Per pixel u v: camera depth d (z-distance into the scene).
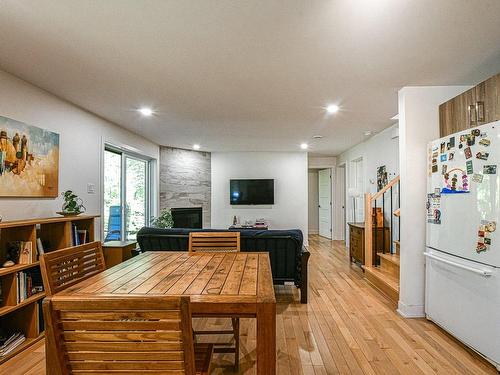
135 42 2.19
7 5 1.76
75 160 3.70
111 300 1.02
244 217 7.78
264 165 7.78
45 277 1.70
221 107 3.81
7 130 2.69
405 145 3.10
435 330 2.81
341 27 1.99
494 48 2.28
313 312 3.28
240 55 2.40
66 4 1.75
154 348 1.07
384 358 2.34
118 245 4.01
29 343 2.53
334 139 6.07
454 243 2.52
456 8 1.79
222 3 1.74
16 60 2.47
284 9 1.80
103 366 1.10
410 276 3.12
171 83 2.99
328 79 2.89
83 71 2.70
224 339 2.72
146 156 5.98
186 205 7.16
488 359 2.19
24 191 2.87
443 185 2.68
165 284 1.68
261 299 1.43
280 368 2.21
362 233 5.14
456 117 2.71
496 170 2.11
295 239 3.50
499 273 2.09
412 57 2.43
